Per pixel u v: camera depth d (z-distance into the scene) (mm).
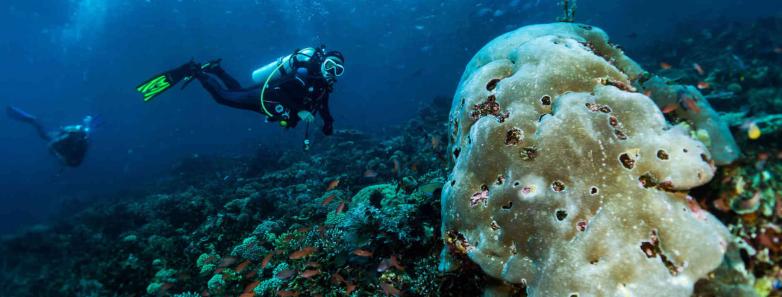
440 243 4352
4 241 13383
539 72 3057
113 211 14328
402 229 4609
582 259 2330
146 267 8000
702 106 3006
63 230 14477
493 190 2811
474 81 3455
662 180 2422
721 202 2637
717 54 14328
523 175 2682
